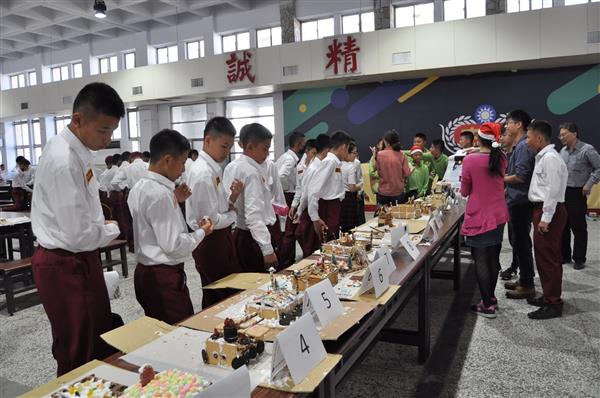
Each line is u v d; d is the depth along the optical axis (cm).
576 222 423
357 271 207
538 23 697
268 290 177
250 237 260
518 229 351
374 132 914
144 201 178
